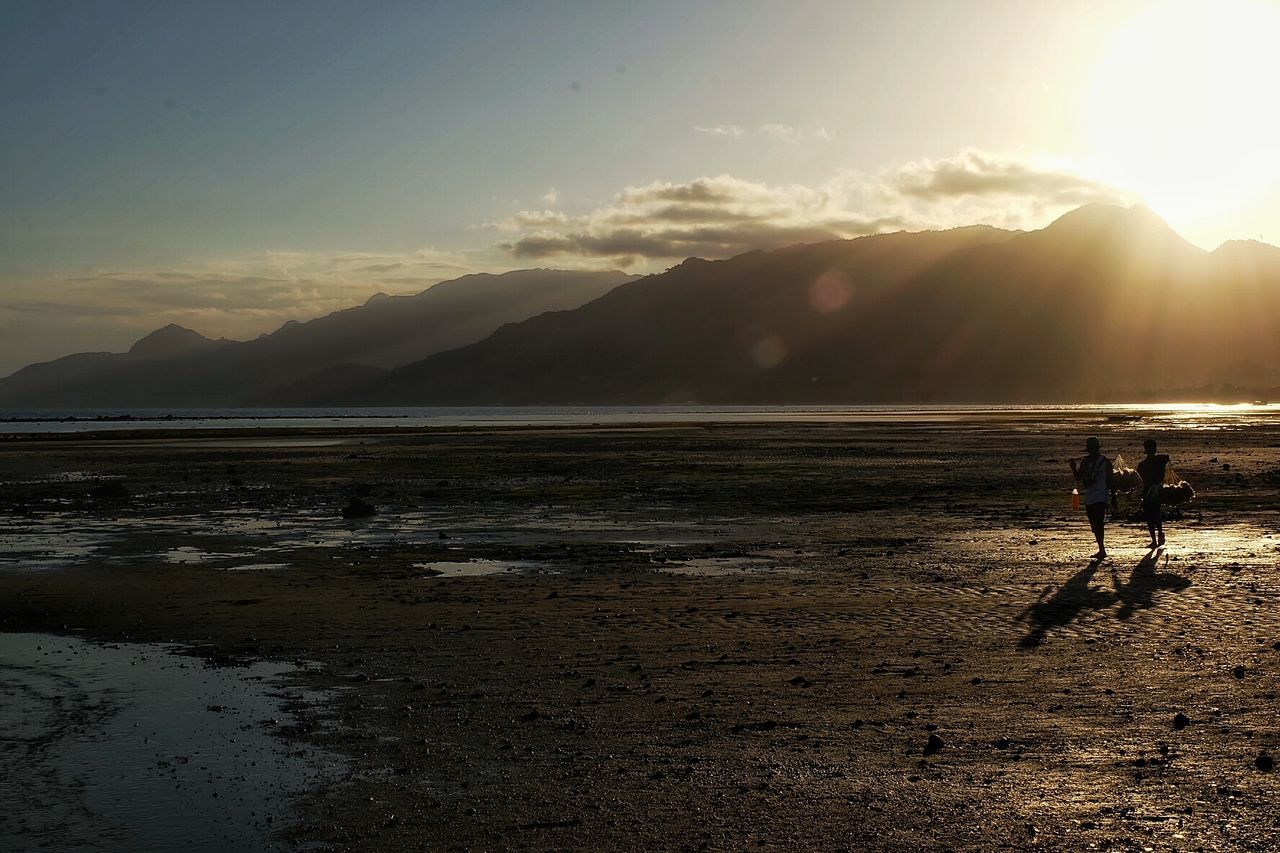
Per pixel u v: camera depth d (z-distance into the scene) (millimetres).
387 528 26719
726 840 7125
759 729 9539
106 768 8672
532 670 11797
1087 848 6938
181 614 15336
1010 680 11094
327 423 159000
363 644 13234
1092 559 19891
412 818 7578
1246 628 13469
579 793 8031
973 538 23375
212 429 124125
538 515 29484
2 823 7547
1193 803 7668
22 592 17375
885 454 59438
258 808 7801
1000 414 188875
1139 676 11188
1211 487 35062
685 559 20719
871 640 13117
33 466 56406
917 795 7895
